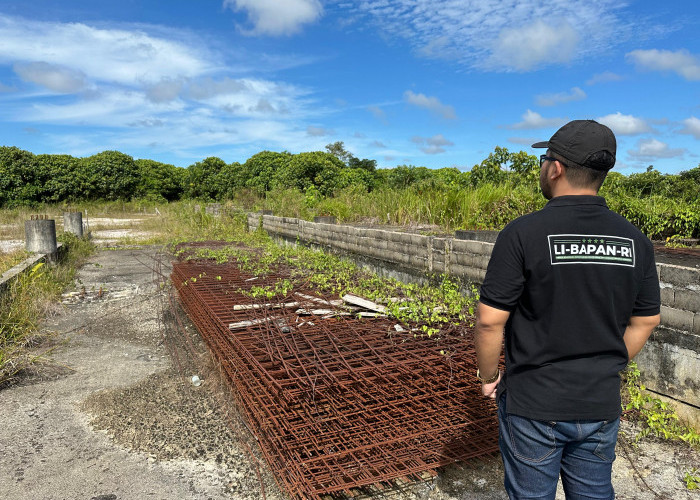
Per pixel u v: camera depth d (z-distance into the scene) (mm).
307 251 9242
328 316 4301
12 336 5324
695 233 6977
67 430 3469
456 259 5750
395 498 2680
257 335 3871
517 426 1660
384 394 2994
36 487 2797
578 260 1537
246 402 3318
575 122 1665
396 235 7062
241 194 25656
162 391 4090
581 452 1647
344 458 2738
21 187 35500
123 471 2967
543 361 1588
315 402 2959
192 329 5852
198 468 2994
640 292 1625
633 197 8445
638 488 2773
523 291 1611
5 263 8188
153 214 32094
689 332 3209
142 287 8438
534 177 10289
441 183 12680
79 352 5141
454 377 3148
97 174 40781
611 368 1590
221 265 7598
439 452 2766
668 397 3375
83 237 14703
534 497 1672
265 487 2791
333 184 27094
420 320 4137
